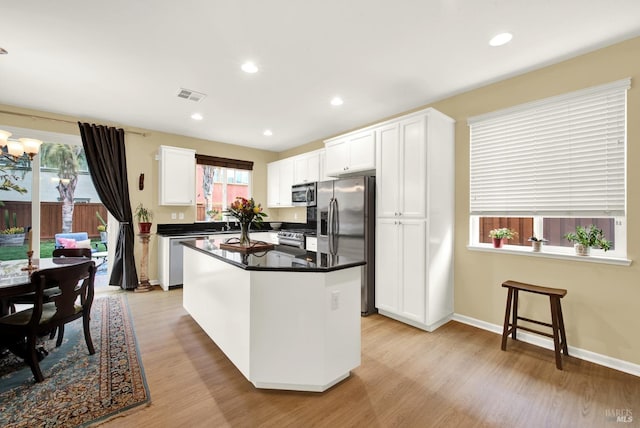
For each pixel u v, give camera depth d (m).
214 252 2.49
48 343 2.60
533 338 2.66
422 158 2.92
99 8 1.84
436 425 1.64
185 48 2.29
